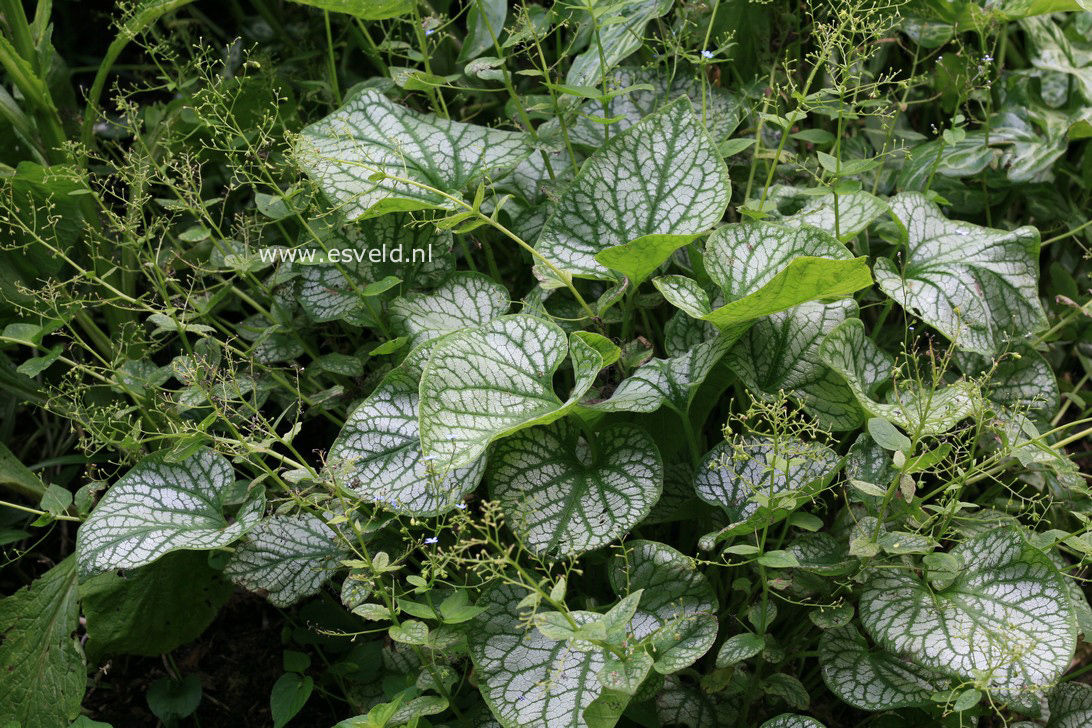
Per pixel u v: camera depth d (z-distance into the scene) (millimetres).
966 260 1566
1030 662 1341
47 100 1674
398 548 1520
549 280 1498
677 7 1721
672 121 1520
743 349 1520
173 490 1504
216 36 2039
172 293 1746
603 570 1550
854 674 1424
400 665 1524
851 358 1485
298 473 1421
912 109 1910
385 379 1480
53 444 1812
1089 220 1804
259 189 1802
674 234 1479
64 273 1730
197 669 1668
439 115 1670
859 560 1422
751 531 1417
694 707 1476
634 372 1520
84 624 1686
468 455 1369
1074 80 1832
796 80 1775
